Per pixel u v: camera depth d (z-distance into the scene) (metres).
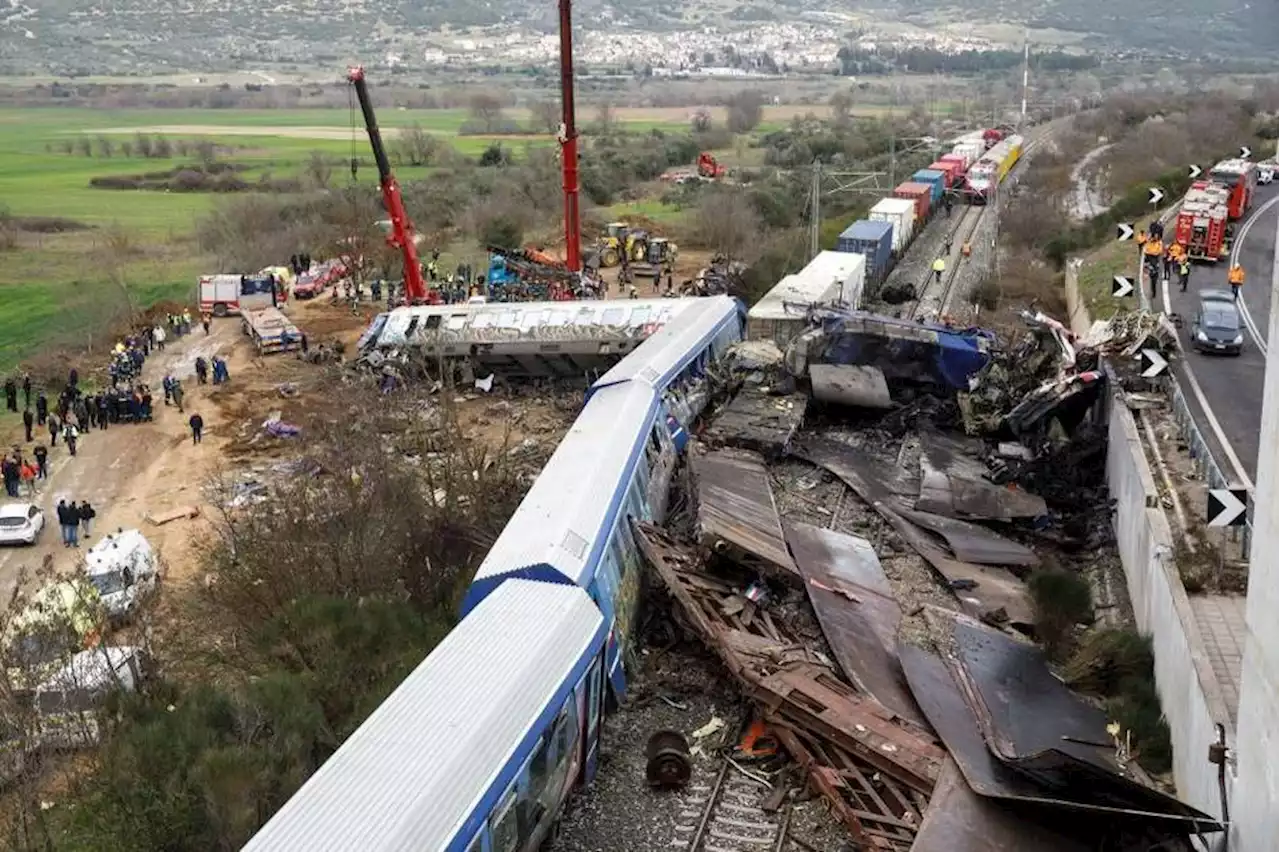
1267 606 14.35
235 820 18.67
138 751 20.09
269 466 41.66
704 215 87.19
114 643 27.34
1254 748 14.75
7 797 20.78
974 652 24.02
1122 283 44.06
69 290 70.94
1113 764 20.19
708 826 19.48
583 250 80.50
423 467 35.00
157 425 47.00
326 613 24.20
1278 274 14.34
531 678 18.00
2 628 23.41
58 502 37.88
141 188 124.25
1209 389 37.28
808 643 23.98
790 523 29.66
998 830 17.56
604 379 35.53
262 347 57.31
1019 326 53.25
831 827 19.23
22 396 51.38
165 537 35.81
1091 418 36.09
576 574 21.36
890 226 66.50
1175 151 100.88
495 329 50.12
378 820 14.38
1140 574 25.80
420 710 16.77
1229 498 22.58
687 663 24.50
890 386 41.28
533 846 17.72
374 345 51.56
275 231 87.25
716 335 44.31
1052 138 137.50
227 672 26.02
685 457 34.47
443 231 93.94
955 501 32.75
